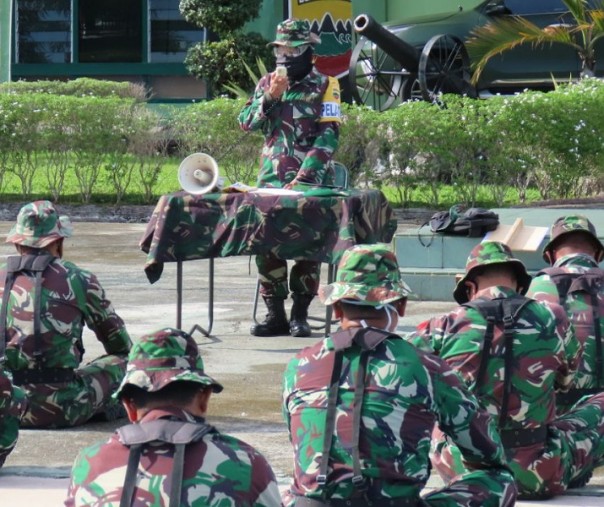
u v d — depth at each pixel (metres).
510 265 10.83
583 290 12.60
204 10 49.97
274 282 19.17
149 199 37.22
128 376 7.09
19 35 55.47
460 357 10.47
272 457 12.43
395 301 8.70
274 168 17.95
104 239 31.98
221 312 21.61
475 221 22.47
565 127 33.78
